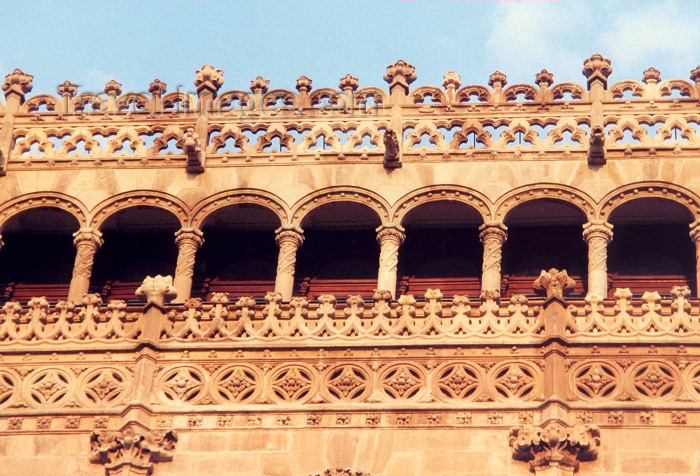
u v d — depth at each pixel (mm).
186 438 40719
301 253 46250
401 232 44625
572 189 44594
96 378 41844
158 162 45719
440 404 40656
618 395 40562
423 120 45875
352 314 41969
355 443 40375
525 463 39844
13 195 45625
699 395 40438
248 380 41375
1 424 41250
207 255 46344
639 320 41406
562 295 41781
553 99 45969
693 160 44781
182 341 41969
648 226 45688
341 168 45312
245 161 45562
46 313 42781
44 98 46906
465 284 45812
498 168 45062
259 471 40188
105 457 40500
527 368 41031
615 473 39562
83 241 44906
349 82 46531
